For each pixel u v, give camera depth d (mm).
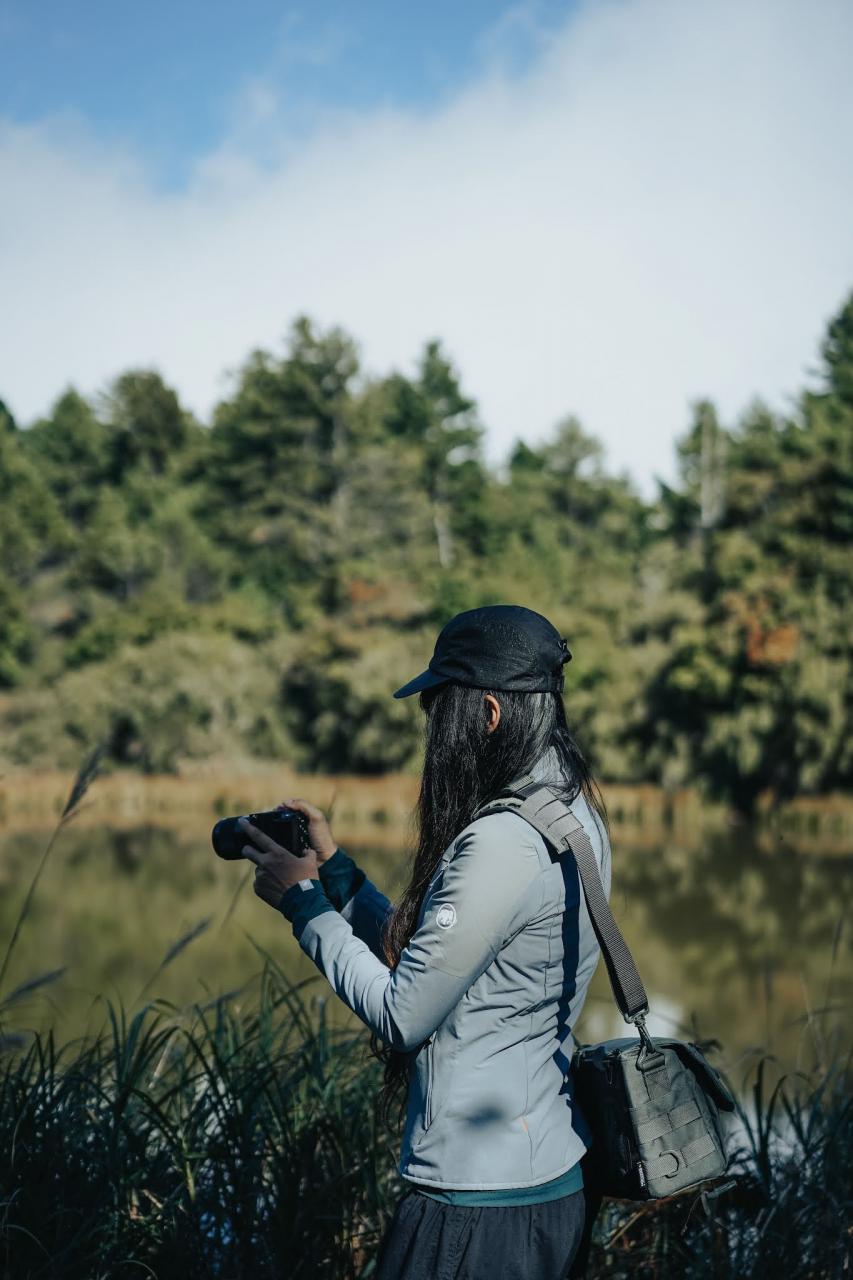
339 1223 2359
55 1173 2238
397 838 25469
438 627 37656
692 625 31266
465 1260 1535
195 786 33688
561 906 1599
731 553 31266
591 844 1628
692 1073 1679
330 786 33750
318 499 58688
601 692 32406
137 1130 2508
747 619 29125
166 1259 2205
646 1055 1633
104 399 70062
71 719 36344
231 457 61344
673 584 33781
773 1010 9555
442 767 1683
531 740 1656
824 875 19531
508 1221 1541
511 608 1732
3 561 53812
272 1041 2865
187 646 37812
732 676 29625
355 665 35656
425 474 60500
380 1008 1562
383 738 35000
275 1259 2230
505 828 1584
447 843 1665
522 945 1575
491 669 1663
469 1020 1577
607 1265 2428
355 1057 2914
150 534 56125
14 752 36094
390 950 1707
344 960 1643
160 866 21125
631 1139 1611
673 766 30531
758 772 29984
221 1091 2717
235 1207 2293
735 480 33656
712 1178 1627
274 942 12297
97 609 51250
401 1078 1728
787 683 28281
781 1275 2344
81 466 68625
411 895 1693
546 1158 1569
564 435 65875
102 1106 2510
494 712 1661
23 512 57719
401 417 63875
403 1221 1589
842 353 50000
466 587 39500
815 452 32375
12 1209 2102
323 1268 2312
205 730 36406
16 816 30500
